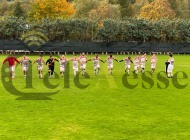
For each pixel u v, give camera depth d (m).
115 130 18.73
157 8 109.62
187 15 120.44
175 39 87.44
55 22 82.25
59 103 24.91
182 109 23.47
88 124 19.73
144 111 22.81
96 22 85.31
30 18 105.94
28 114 21.62
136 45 77.94
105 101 25.81
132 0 144.88
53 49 74.81
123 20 90.75
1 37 81.50
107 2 126.12
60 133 18.09
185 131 18.70
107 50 76.94
